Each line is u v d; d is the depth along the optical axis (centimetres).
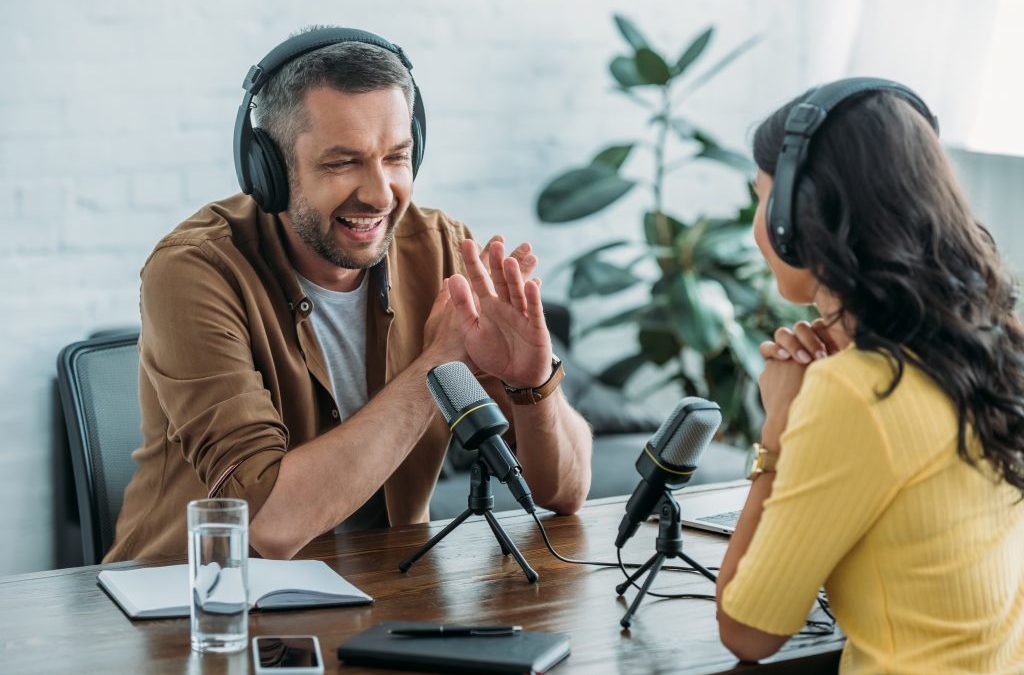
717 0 376
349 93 164
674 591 143
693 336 328
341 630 128
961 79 307
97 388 198
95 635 127
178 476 178
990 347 112
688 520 171
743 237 348
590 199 337
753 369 333
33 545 300
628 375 347
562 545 162
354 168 167
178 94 307
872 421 108
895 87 117
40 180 296
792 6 385
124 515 187
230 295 171
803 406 111
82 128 299
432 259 195
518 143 353
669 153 376
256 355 174
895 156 112
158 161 307
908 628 112
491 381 184
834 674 126
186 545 174
